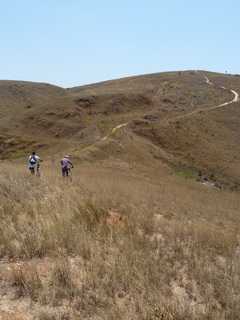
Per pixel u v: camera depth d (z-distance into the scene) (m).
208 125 80.62
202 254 11.24
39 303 7.51
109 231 11.77
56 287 7.91
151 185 34.69
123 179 35.59
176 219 17.44
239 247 13.38
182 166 61.25
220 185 57.19
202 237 13.24
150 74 153.75
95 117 89.31
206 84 126.56
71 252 10.08
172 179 49.12
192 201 28.72
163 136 69.31
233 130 82.88
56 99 99.19
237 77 142.50
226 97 109.56
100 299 7.65
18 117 92.56
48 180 20.66
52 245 10.11
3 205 13.16
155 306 7.43
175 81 128.88
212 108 92.00
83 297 7.72
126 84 138.12
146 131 69.12
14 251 9.71
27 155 71.75
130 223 13.23
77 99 94.69
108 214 13.73
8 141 77.94
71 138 74.00
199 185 50.22
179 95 109.69
